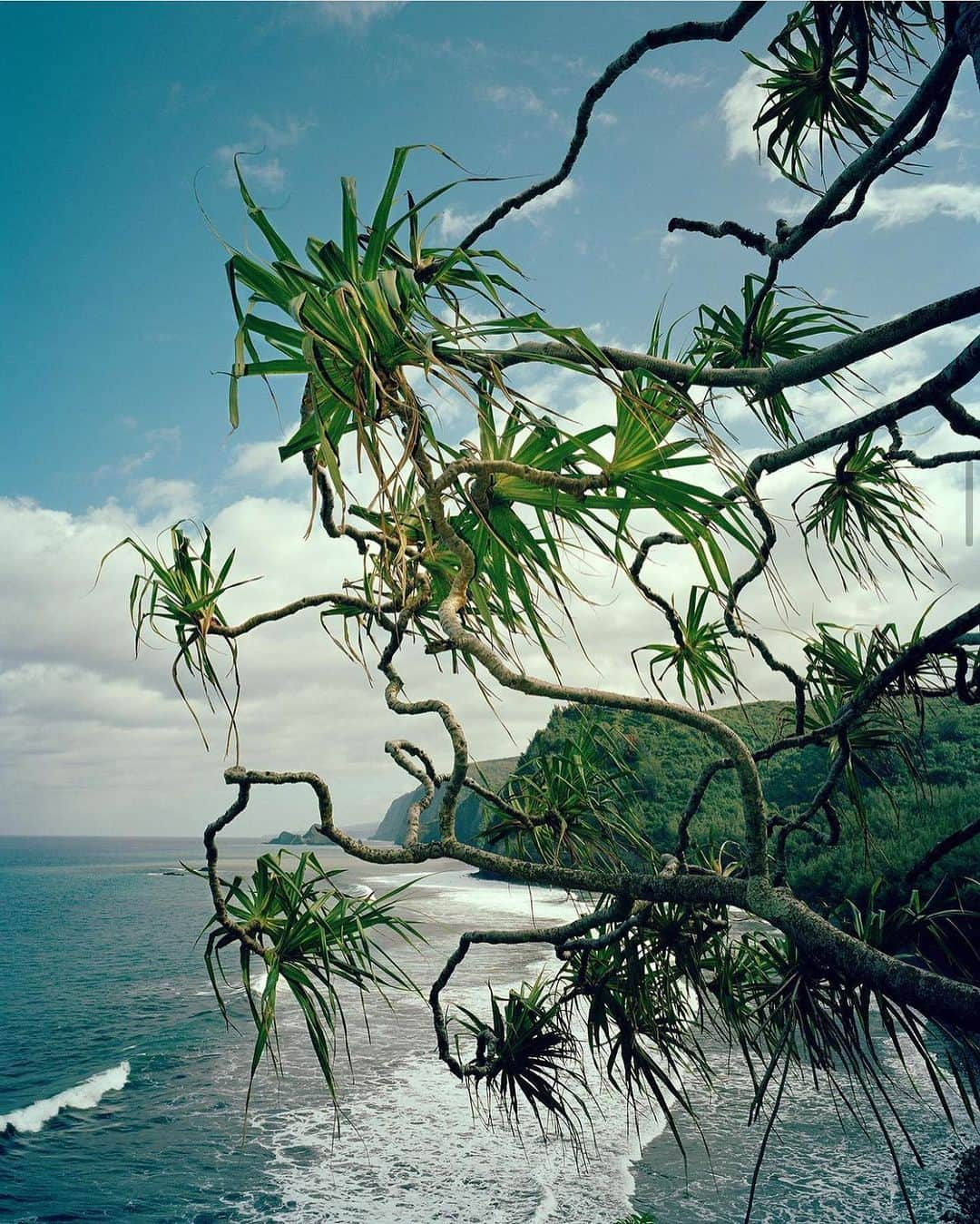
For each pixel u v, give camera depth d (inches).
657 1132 432.8
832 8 97.7
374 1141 451.2
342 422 72.0
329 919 91.7
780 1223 339.9
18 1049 724.7
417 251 71.4
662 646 109.5
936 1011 56.1
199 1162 450.0
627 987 105.1
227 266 58.9
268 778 89.0
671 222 113.0
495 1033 112.6
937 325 70.7
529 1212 364.2
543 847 110.7
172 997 927.0
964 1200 346.0
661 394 72.5
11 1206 409.1
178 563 93.0
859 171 88.3
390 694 90.3
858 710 90.0
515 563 70.7
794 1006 78.4
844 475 119.7
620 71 92.6
